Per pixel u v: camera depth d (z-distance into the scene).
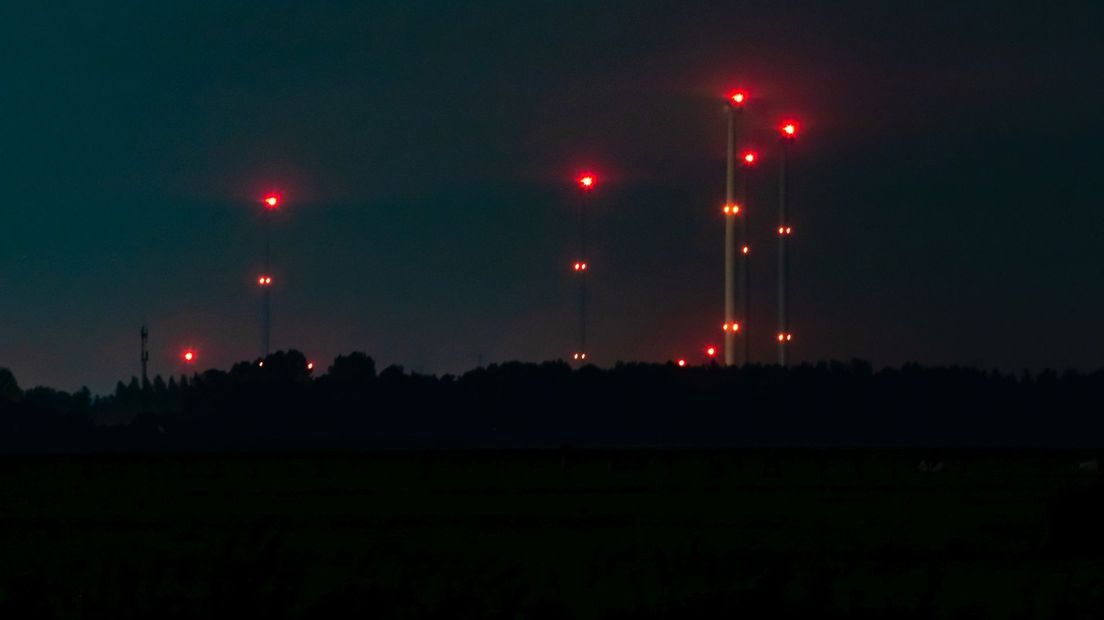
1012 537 87.94
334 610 47.16
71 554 81.25
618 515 104.50
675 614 49.25
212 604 46.41
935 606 50.41
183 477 148.50
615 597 60.91
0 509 112.50
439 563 74.25
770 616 47.69
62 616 50.75
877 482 138.12
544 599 52.38
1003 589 66.19
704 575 68.00
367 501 118.81
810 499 119.38
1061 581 69.12
